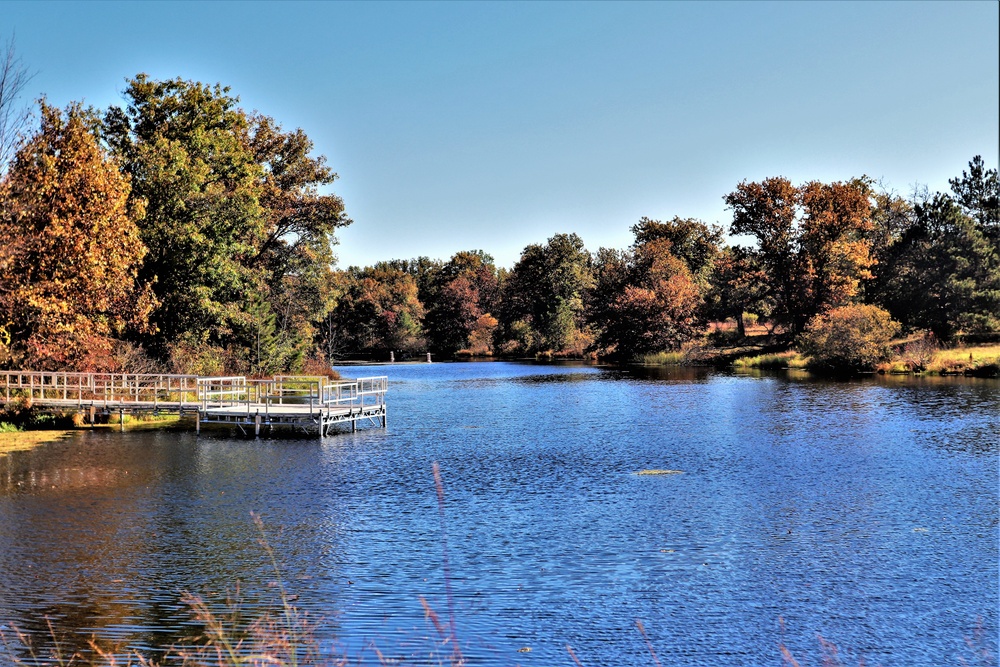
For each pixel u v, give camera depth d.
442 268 157.38
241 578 14.90
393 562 15.89
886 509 19.81
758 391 51.00
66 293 35.47
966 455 26.73
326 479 24.06
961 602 13.65
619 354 93.75
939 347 67.88
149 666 10.94
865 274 77.94
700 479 23.78
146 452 29.02
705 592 14.19
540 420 38.75
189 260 45.66
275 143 61.66
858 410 39.53
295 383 52.50
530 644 12.00
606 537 17.62
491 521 19.08
